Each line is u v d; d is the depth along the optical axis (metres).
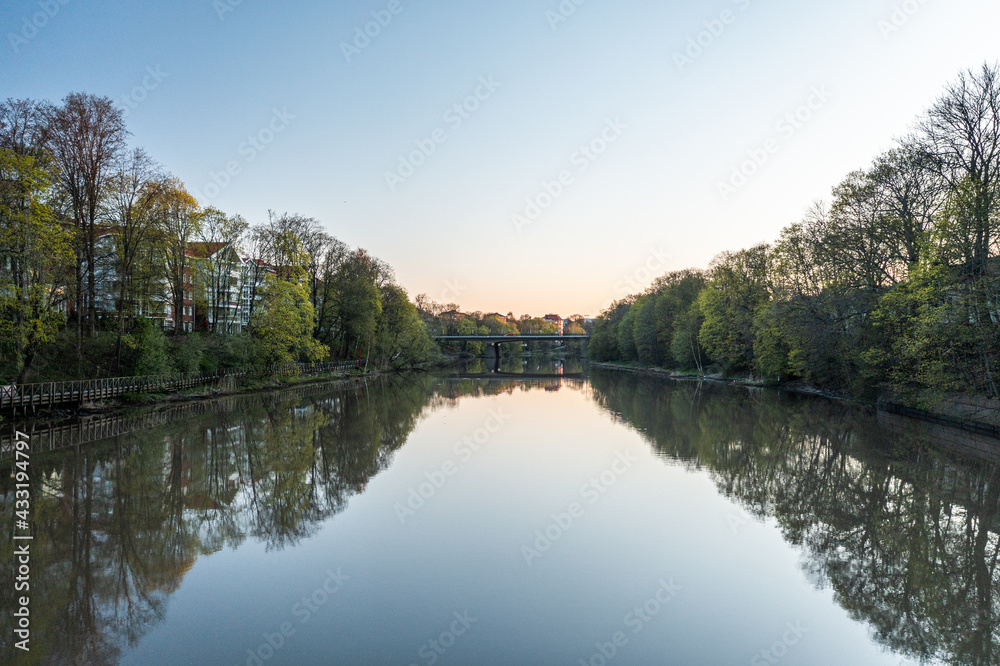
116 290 38.47
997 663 9.52
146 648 9.66
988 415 27.72
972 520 16.72
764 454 25.77
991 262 27.69
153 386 38.34
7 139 31.48
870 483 20.75
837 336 41.19
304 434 30.94
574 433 31.67
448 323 158.75
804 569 13.27
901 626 10.71
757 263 63.16
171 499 18.56
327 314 67.69
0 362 32.84
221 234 50.59
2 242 27.84
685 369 84.94
